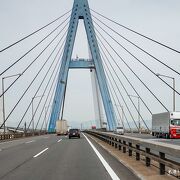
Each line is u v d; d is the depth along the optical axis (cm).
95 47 9150
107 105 9138
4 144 3766
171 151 951
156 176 1115
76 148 2858
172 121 4847
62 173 1335
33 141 4447
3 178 1219
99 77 9106
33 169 1467
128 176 1229
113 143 2805
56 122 8594
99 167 1517
